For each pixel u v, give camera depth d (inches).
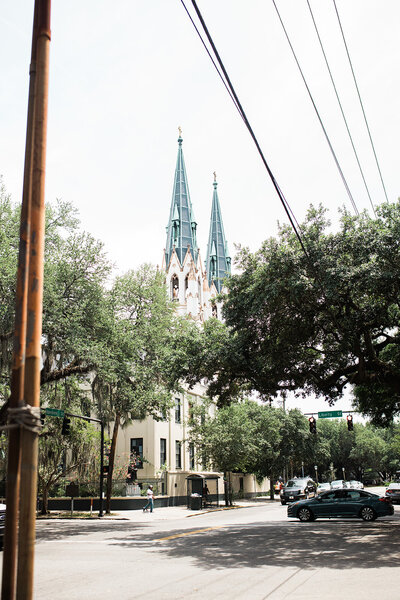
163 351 1015.0
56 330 830.5
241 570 434.9
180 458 1829.5
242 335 786.2
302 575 403.9
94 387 1031.0
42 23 203.8
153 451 1641.2
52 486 1483.8
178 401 1851.6
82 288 885.2
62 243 904.9
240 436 1738.4
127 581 398.9
